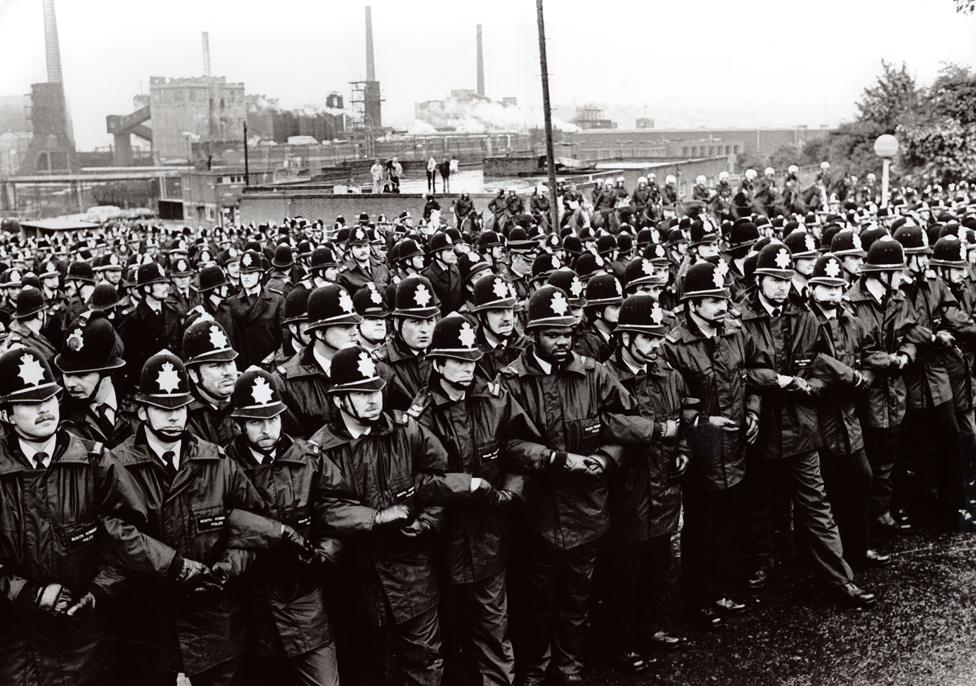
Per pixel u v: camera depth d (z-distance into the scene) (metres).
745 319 7.34
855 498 7.63
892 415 8.21
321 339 6.89
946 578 7.54
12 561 4.73
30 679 4.81
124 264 20.33
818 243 12.89
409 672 5.75
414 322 7.16
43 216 87.44
